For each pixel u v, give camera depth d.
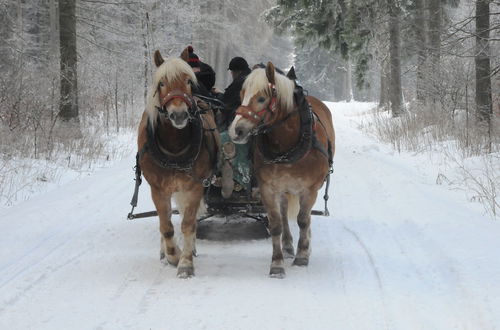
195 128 6.73
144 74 25.88
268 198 6.89
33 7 27.25
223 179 7.86
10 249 7.68
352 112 35.19
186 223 6.91
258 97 6.40
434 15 21.47
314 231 8.73
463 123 16.61
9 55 19.67
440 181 11.80
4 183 11.38
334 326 5.21
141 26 28.16
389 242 7.93
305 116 6.70
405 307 5.57
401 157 15.58
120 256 7.61
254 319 5.41
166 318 5.46
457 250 7.12
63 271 6.91
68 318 5.47
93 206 10.29
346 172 13.52
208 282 6.55
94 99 21.39
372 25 24.23
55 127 15.62
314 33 24.92
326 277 6.66
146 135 6.88
